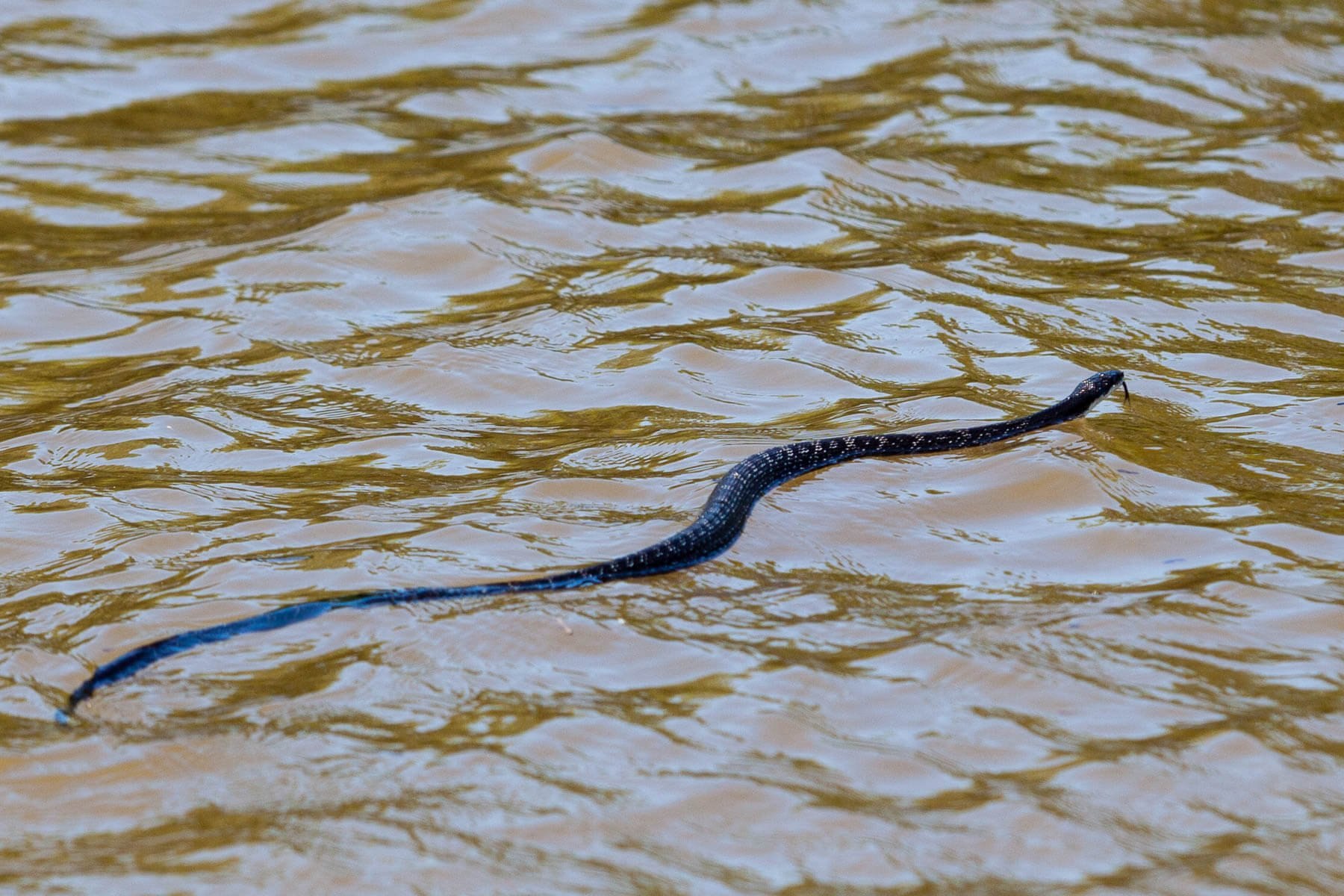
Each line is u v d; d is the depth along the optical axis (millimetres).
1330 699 26625
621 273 52156
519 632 29203
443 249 53938
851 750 25484
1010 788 24375
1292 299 48000
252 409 42156
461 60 76062
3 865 22906
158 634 29547
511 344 46375
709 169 61906
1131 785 24422
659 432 39688
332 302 50188
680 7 81688
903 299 48719
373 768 25078
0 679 27953
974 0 80312
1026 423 38594
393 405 42656
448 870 22609
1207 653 28234
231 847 23156
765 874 22500
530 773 24906
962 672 27703
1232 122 65250
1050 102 67750
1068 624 29281
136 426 40906
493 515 34500
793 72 73375
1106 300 48250
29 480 37469
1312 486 35094
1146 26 75938
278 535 33719
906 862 22672
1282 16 76562
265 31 80312
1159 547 32531
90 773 25078
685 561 32188
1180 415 39500
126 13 82375
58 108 70188
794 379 43188
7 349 47344
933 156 62500
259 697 27172
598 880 22391
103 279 52656
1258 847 22875
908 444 37656
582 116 68438
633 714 26562
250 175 62781
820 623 29688
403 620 29562
